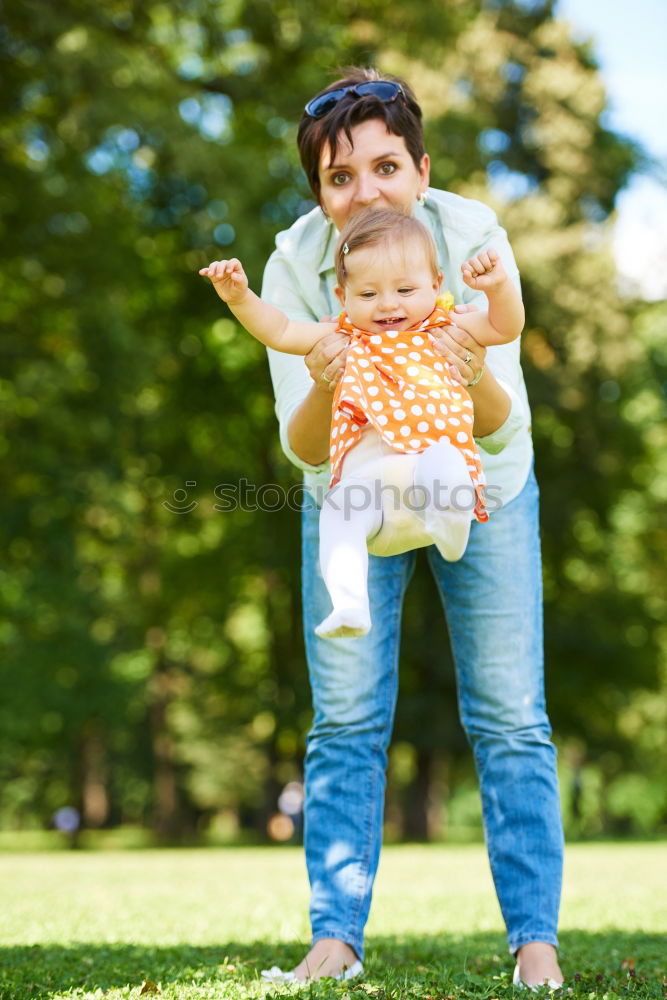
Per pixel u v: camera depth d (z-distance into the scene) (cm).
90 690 2964
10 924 720
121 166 2073
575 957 548
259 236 1931
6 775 4397
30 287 2123
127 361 2188
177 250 2311
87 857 2092
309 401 457
